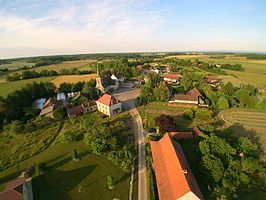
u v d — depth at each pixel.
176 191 32.66
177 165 36.94
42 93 105.44
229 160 43.06
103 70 165.38
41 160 47.91
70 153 50.12
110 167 45.38
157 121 59.78
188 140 54.31
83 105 82.38
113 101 78.31
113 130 59.03
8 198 32.16
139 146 54.25
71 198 37.03
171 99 91.12
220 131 59.31
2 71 185.12
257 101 87.00
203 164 40.44
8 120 74.69
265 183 39.62
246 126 67.44
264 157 48.50
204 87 101.75
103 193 38.31
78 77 149.50
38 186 39.34
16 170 45.84
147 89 94.38
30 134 64.19
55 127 68.62
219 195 35.56
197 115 72.75
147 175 42.47
